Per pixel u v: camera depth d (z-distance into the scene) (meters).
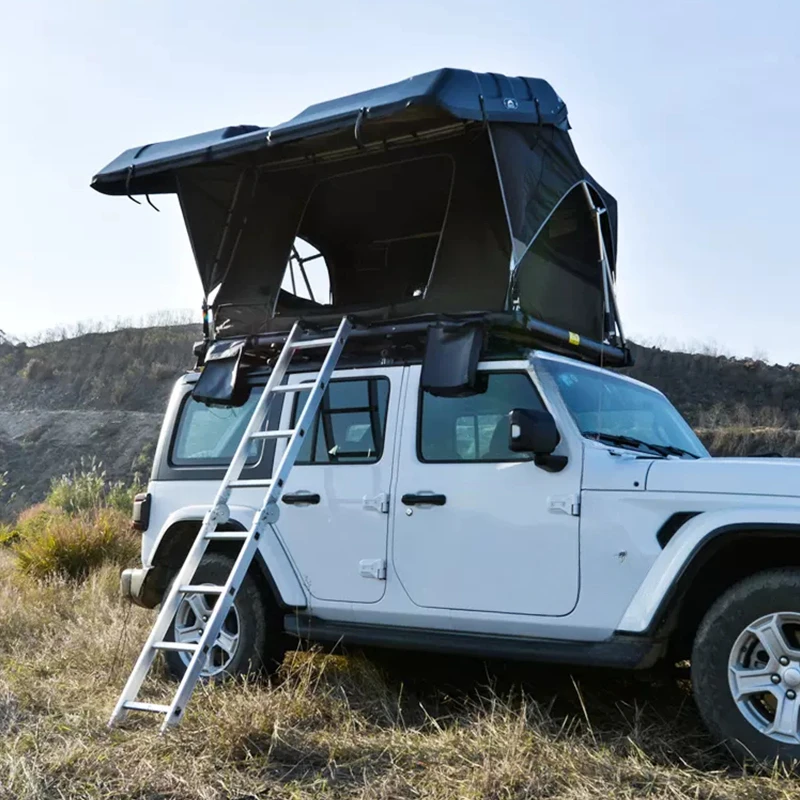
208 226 6.23
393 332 5.14
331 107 5.17
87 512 13.27
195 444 5.84
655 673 4.55
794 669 3.62
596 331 5.87
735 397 42.38
